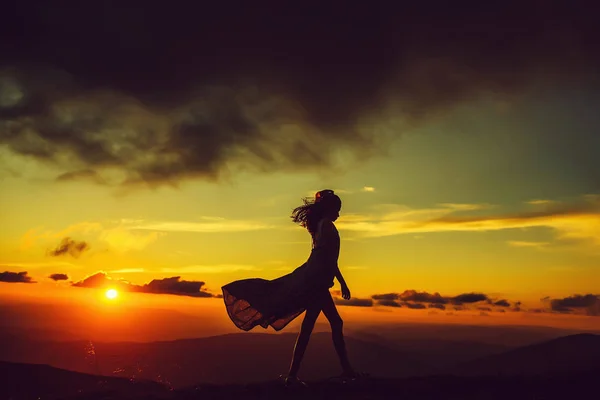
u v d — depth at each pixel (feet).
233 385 22.29
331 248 22.41
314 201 23.68
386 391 21.20
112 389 22.68
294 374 21.75
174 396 20.94
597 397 20.57
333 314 22.79
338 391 21.11
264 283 23.22
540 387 21.99
